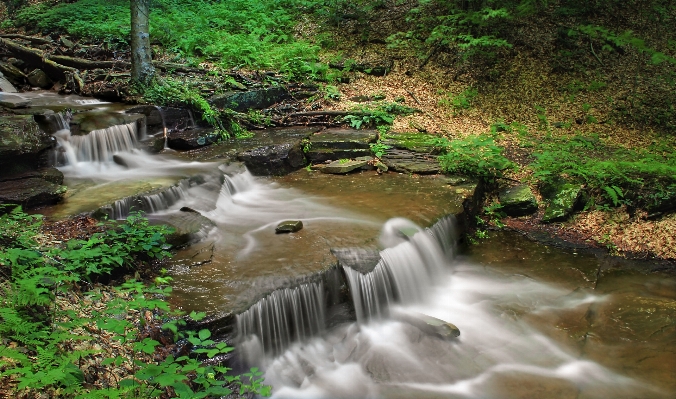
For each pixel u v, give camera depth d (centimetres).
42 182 764
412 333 678
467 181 1007
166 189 817
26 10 1838
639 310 738
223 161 985
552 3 1805
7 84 1289
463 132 1301
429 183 993
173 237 698
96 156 955
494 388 586
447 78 1545
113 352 479
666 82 1509
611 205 1006
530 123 1377
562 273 844
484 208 1023
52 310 493
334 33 1769
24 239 567
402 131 1245
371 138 1148
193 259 674
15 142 791
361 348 645
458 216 883
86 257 560
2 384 379
